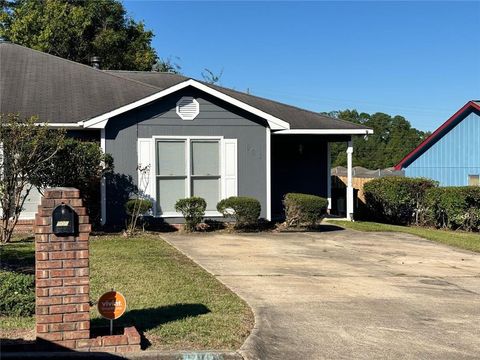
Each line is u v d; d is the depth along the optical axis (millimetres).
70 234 5254
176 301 7219
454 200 18562
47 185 13203
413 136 72500
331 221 18703
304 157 20766
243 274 9367
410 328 6539
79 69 19719
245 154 16359
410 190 19922
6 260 9828
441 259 11641
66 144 13367
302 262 10758
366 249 12758
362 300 7781
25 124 12562
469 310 7430
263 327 6297
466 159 23781
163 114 15750
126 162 15484
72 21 35000
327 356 5531
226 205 15305
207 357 5281
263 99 21016
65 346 5219
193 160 16016
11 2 37469
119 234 14250
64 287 5238
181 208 15039
